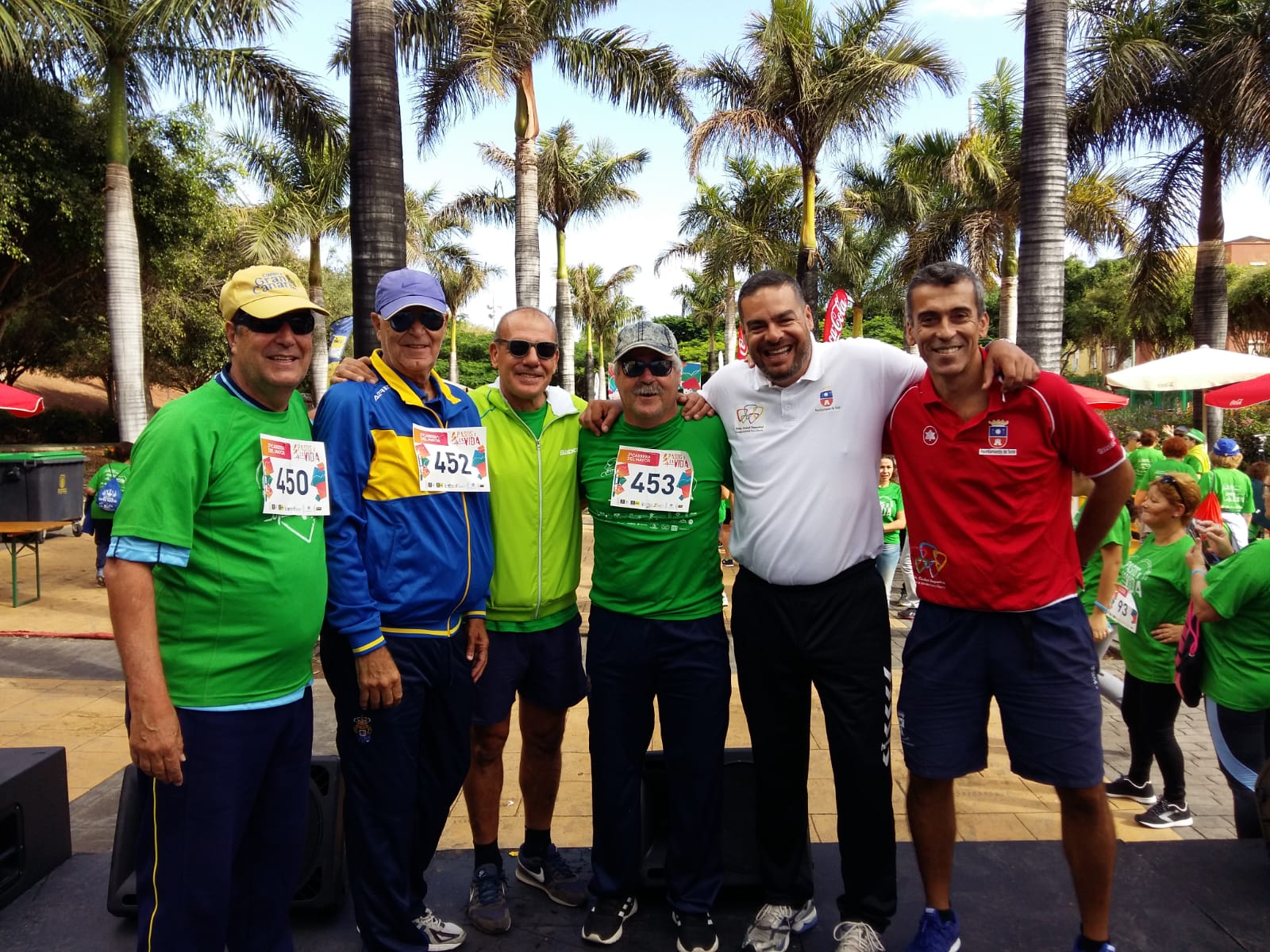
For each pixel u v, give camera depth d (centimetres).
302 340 218
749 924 278
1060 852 315
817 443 256
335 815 283
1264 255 3716
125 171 1185
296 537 220
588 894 288
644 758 288
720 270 2241
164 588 208
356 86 705
